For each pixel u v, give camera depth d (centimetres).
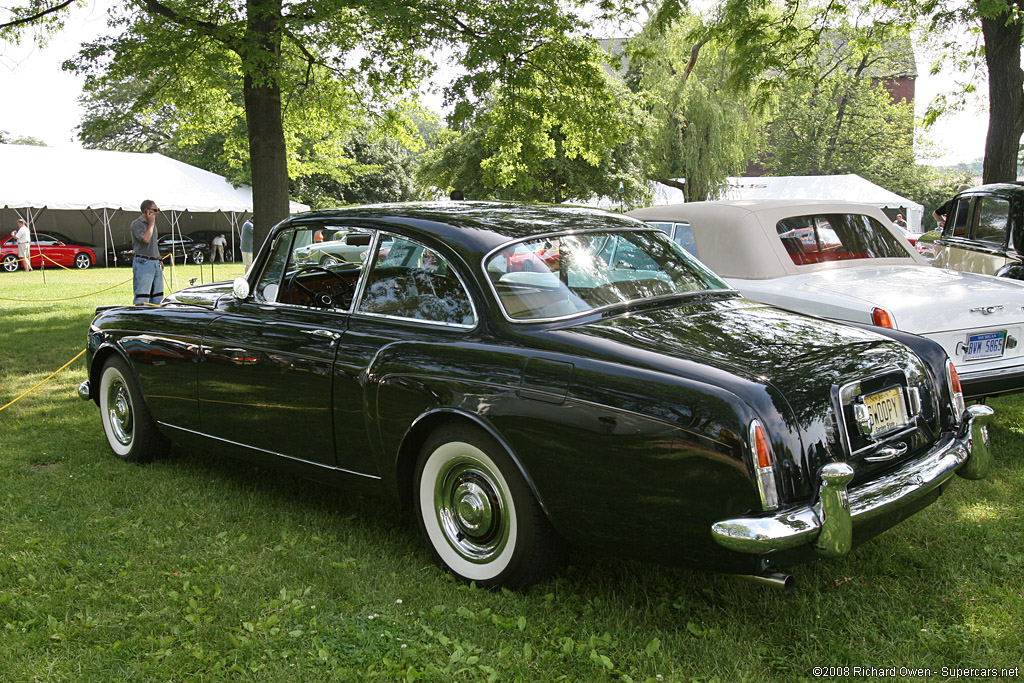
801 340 314
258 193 1172
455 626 297
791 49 1320
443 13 1099
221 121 1627
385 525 399
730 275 576
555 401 290
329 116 1609
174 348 449
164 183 2834
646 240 393
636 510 276
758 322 337
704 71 3164
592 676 265
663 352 291
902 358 322
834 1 1262
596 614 304
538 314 321
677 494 267
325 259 395
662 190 3591
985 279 547
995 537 372
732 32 1284
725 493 258
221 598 320
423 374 327
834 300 496
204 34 1116
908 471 298
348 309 378
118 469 493
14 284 1977
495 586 322
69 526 399
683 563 277
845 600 314
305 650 283
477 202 420
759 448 256
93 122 1350
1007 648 279
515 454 302
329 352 367
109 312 516
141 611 313
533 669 269
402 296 357
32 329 1126
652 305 345
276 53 1147
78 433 580
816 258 578
